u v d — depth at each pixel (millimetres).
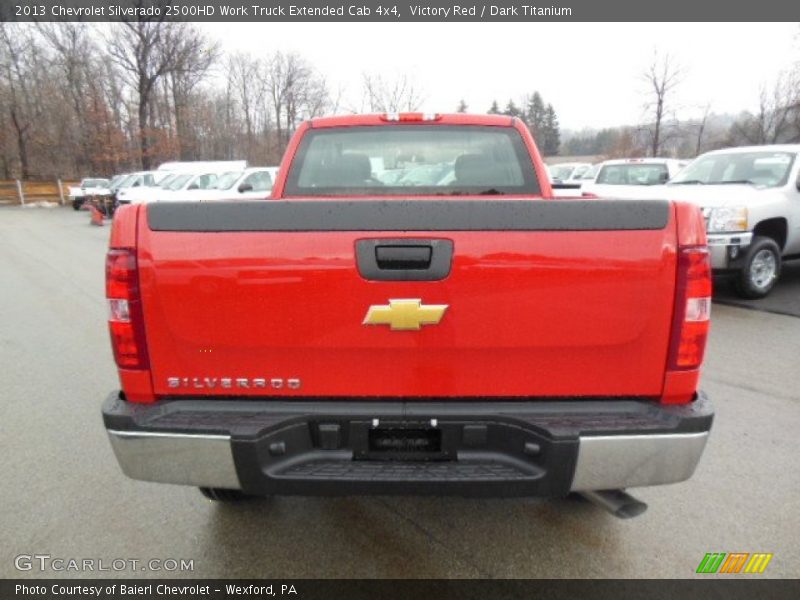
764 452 3164
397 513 2670
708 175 7836
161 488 2918
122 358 1927
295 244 1817
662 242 1791
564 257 1794
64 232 17891
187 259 1840
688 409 1867
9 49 42156
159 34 38688
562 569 2277
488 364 1891
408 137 3367
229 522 2617
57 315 6844
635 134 36750
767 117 32469
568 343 1848
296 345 1879
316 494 1898
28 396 4215
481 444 1926
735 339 5211
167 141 40719
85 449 3357
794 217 6848
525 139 3352
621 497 2141
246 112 49500
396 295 1826
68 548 2447
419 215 1791
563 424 1836
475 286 1814
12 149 44031
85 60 43062
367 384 1925
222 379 1936
